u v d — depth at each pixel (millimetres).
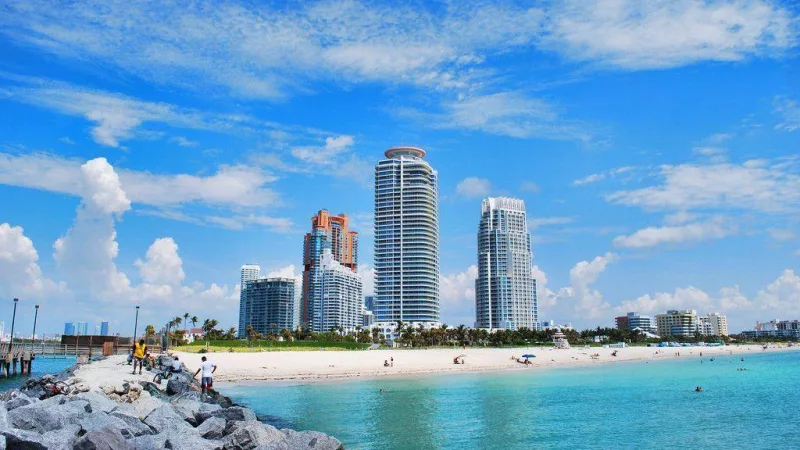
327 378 99062
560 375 113000
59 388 40562
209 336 184375
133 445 25578
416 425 48562
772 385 89062
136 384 42656
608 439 43438
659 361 181125
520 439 42969
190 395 46250
